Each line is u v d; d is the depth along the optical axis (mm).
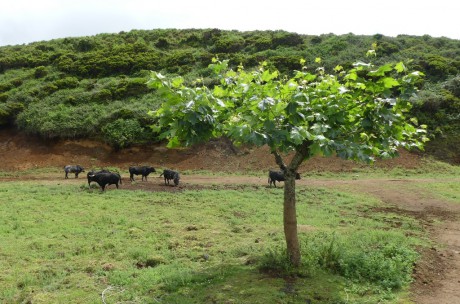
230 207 15633
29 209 14828
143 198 17125
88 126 29141
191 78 35000
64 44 46688
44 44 46625
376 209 16188
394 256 9367
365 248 9922
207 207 15516
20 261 9281
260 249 9883
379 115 7160
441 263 9539
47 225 12594
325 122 7379
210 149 28141
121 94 33344
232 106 7719
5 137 30359
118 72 38562
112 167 26797
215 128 7523
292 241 8438
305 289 7473
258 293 7199
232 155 27781
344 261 8641
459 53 39656
